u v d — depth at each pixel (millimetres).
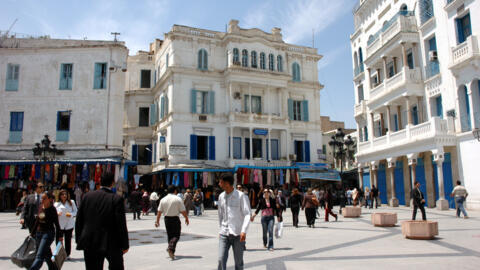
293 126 40938
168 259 9641
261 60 39781
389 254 9516
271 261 9023
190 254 10359
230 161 35875
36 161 28453
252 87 39500
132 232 15828
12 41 33438
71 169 28953
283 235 14062
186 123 36250
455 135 24062
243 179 34438
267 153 38844
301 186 38406
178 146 35156
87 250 5602
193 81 37375
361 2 36719
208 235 14695
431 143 24359
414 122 29297
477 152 22312
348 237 12969
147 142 42906
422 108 27531
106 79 33000
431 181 26594
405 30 27781
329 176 37875
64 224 9625
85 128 32219
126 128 42906
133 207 23078
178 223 10023
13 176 28656
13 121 32406
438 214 20828
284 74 39875
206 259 9562
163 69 40375
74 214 9938
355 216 21047
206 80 37906
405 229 12281
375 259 8922
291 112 41156
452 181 24422
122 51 33594
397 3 30844
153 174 38562
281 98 40250
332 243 11680
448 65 24406
